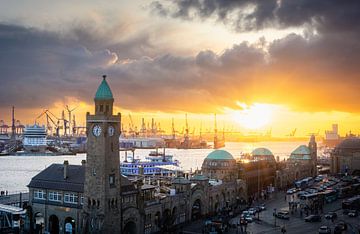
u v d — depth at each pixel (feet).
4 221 449.89
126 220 459.73
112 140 449.48
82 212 451.12
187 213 558.97
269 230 514.68
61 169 504.43
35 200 495.41
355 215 607.37
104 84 458.09
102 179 436.76
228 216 597.52
